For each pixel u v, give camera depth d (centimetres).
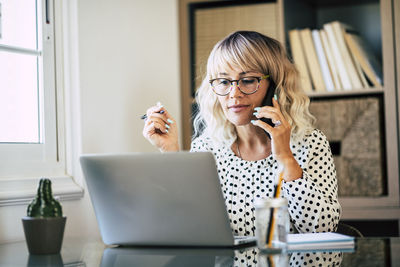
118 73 219
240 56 166
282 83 173
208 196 113
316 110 254
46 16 196
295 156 167
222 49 171
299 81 179
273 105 165
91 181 122
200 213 116
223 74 169
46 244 121
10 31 187
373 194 247
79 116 198
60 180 190
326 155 165
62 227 124
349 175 250
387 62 245
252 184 167
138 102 230
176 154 113
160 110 190
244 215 165
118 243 126
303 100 176
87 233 197
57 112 199
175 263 103
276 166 165
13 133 187
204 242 119
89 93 203
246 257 106
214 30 266
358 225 262
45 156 193
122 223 123
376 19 274
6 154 178
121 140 219
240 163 172
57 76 199
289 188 149
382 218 244
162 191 116
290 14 264
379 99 250
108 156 118
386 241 123
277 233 112
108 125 212
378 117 246
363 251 110
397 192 243
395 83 244
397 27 243
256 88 165
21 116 189
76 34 199
